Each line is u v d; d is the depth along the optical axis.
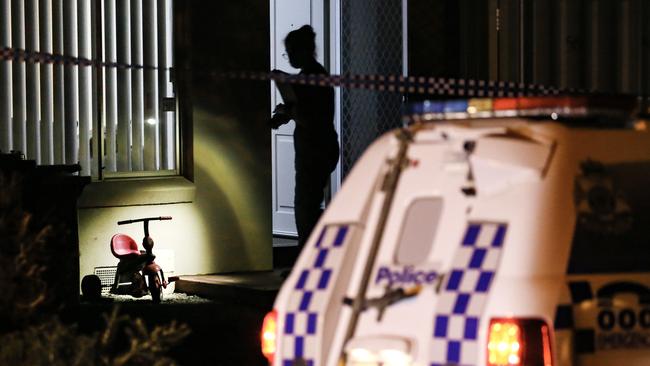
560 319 11.92
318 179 28.00
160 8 30.64
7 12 29.30
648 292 12.62
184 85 30.69
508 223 12.01
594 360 12.21
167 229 30.34
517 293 11.76
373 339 12.39
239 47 30.89
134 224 30.05
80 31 29.95
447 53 30.22
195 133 30.56
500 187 12.14
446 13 30.19
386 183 12.81
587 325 12.16
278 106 28.00
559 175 12.19
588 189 12.38
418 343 12.13
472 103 13.21
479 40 29.70
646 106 23.27
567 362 11.99
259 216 31.27
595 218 12.39
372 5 31.53
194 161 30.56
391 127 30.84
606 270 12.39
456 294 11.96
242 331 24.97
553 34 29.03
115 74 30.27
